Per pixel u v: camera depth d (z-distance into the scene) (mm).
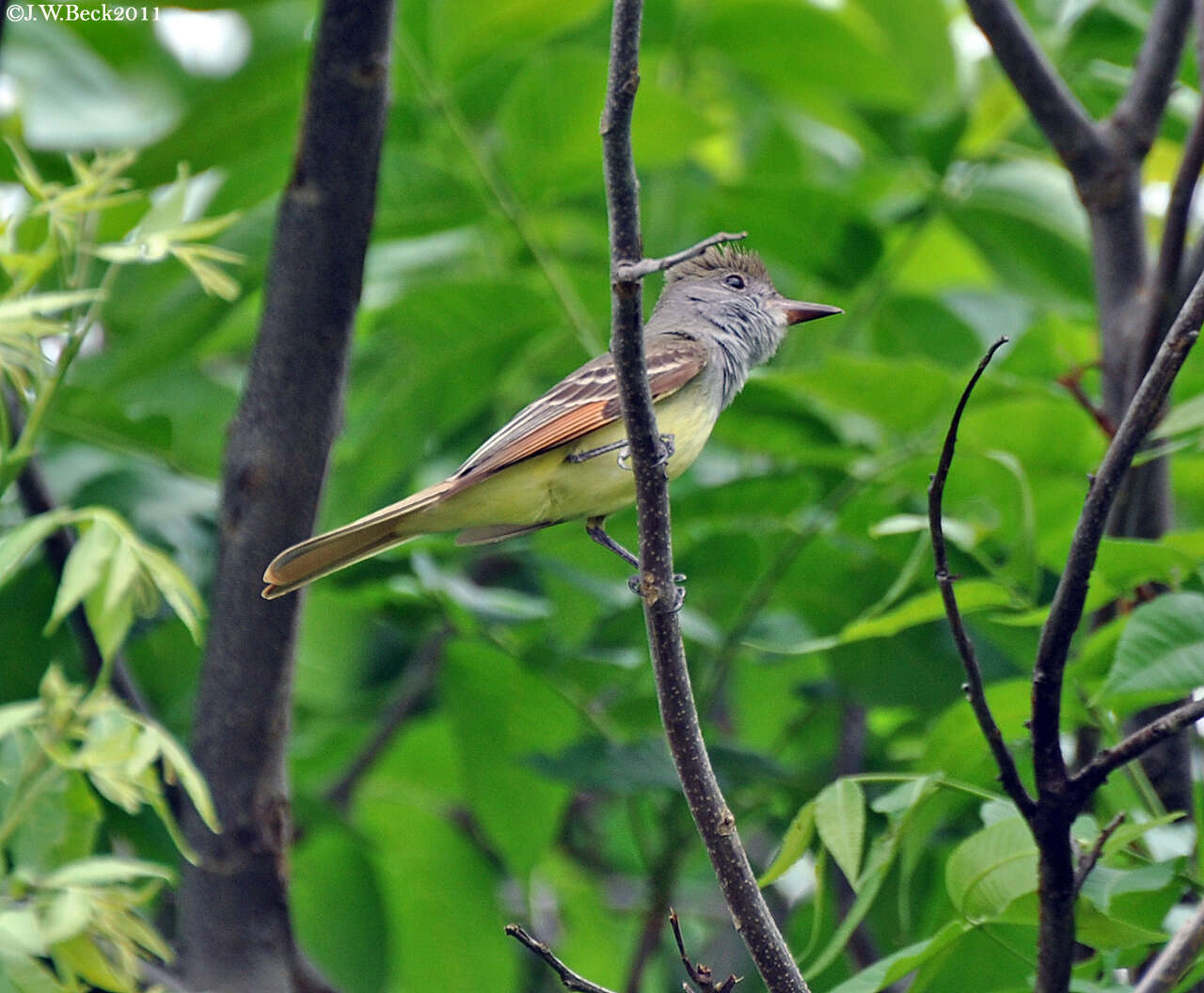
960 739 8328
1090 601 8367
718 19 12273
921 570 10492
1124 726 8820
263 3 10000
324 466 8523
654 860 10641
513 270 12023
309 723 12453
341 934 11719
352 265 8367
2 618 10336
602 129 6051
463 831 12555
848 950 10023
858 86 12625
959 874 6758
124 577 6246
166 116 12438
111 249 7035
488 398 11523
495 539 9781
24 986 5562
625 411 6359
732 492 10344
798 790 10508
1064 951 6219
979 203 12211
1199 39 8906
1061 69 11992
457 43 10719
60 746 6070
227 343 12625
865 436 12180
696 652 10672
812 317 11562
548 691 10891
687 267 11750
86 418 10625
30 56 12078
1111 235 9695
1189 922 6633
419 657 12234
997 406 9719
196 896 8414
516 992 12438
